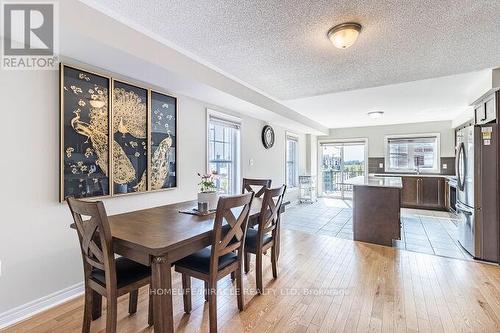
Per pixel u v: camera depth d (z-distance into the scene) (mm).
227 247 1853
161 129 3094
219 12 1837
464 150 3424
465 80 3369
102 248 1502
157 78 2639
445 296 2275
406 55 2566
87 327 1716
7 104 1883
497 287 2424
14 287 1937
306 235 4137
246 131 4828
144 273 1704
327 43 2311
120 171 2629
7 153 1887
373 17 1887
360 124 7398
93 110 2375
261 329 1852
